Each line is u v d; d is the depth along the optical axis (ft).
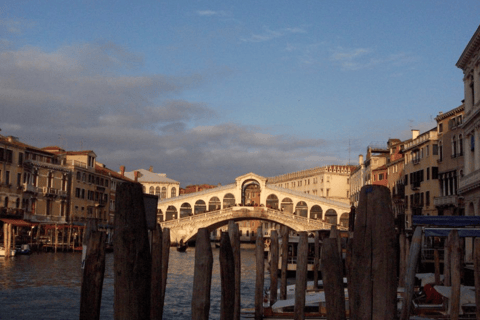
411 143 189.06
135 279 15.38
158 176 356.79
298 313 45.24
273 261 65.98
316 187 354.54
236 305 45.65
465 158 124.88
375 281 13.21
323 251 31.19
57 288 95.40
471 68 116.37
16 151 183.32
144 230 15.75
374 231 13.33
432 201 168.25
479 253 42.73
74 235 199.11
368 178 256.32
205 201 277.85
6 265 131.34
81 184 226.99
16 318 68.85
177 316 74.69
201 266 24.48
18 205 183.93
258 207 248.73
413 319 49.96
